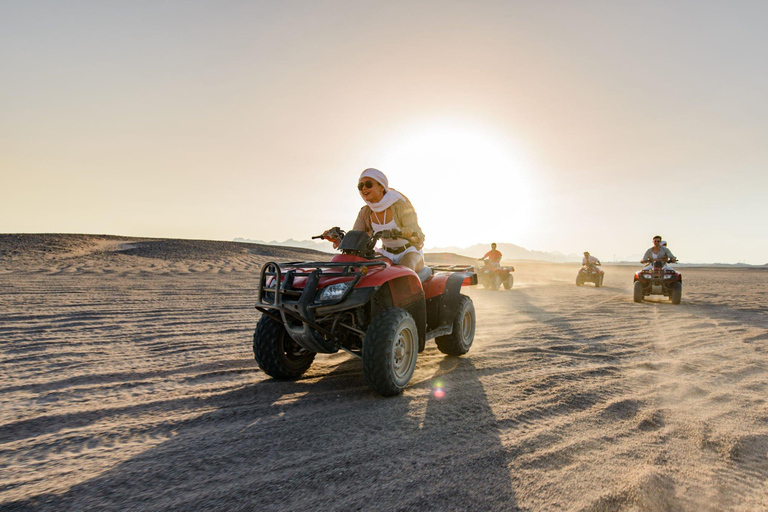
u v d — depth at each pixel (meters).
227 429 2.93
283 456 2.53
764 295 15.50
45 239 29.25
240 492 2.13
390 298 4.08
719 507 2.09
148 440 2.73
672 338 6.62
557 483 2.26
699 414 3.31
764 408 3.48
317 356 5.16
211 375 4.24
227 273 19.92
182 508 1.99
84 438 2.74
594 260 20.95
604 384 4.08
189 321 7.28
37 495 2.08
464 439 2.81
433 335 4.63
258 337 4.08
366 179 4.44
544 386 4.01
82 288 11.86
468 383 4.11
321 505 2.03
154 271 19.44
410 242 4.62
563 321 8.33
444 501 2.08
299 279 3.87
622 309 10.58
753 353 5.58
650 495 2.17
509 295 14.88
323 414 3.25
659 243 12.62
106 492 2.12
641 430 3.00
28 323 6.68
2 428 2.87
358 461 2.48
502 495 2.14
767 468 2.50
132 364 4.52
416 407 3.43
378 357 3.52
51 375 4.07
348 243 4.02
